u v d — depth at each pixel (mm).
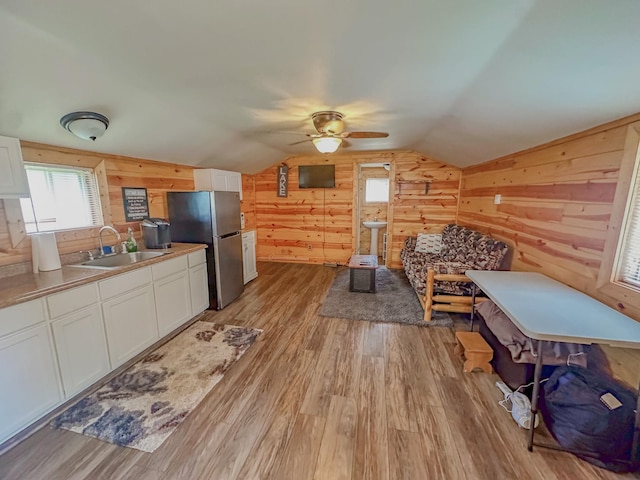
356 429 1784
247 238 4617
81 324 2051
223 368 2408
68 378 1976
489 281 2381
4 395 1651
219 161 4324
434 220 5242
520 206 3023
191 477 1481
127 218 3137
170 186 3701
